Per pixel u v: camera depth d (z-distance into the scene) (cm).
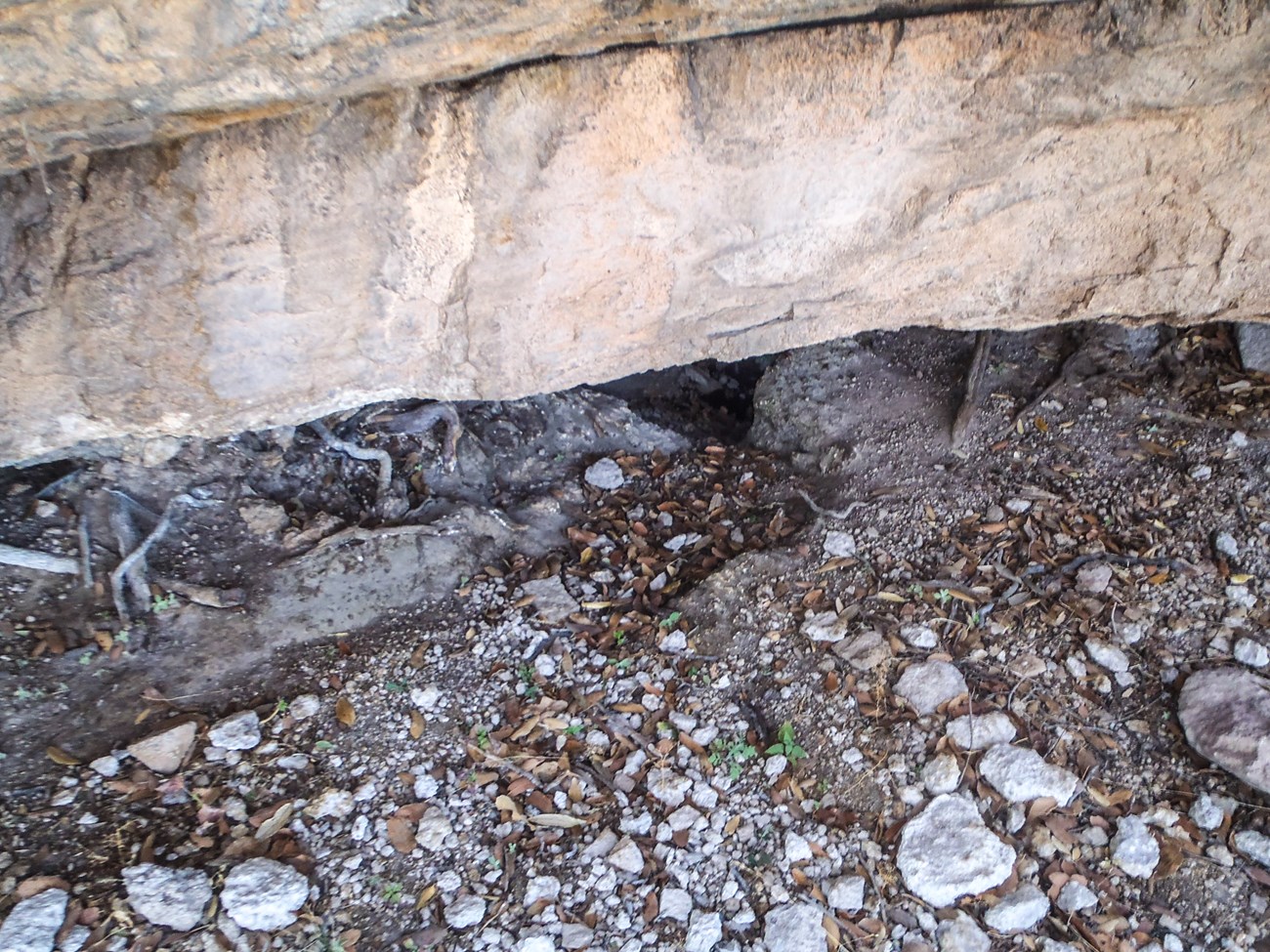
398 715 339
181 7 192
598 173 268
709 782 332
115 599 335
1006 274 317
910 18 256
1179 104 276
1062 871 304
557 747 340
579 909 298
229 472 372
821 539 407
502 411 447
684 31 246
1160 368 443
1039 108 275
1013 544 394
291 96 234
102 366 269
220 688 334
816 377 473
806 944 289
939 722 338
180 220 253
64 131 226
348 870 296
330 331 282
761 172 278
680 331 316
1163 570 373
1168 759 327
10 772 297
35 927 263
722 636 376
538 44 238
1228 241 308
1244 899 294
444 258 275
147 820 295
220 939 272
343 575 368
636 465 457
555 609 382
